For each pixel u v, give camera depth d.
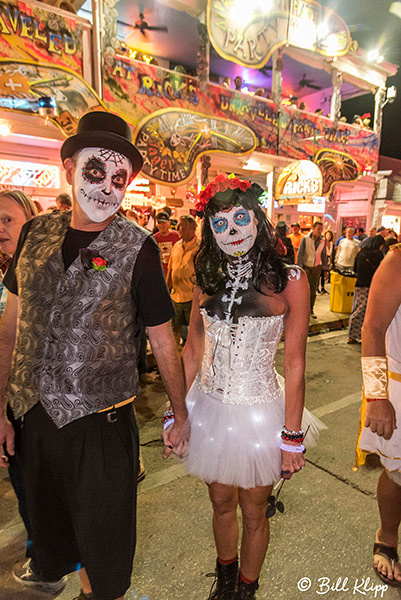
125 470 1.41
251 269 1.47
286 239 6.44
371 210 13.18
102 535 1.39
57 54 6.28
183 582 1.88
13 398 1.39
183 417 1.56
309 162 9.21
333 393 4.25
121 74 6.97
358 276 6.07
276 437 1.52
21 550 2.09
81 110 6.52
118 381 1.42
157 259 1.42
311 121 10.49
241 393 1.52
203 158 9.08
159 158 7.54
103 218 1.37
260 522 1.61
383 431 1.63
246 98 8.95
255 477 1.49
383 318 1.64
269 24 8.71
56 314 1.33
